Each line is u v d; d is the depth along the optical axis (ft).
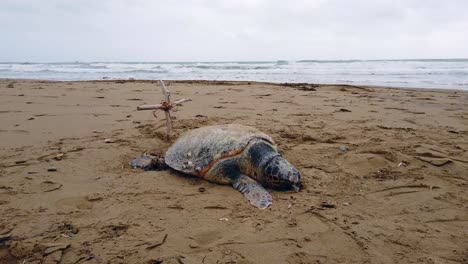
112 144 7.64
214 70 49.60
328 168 6.23
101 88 19.20
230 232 4.12
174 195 5.15
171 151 6.41
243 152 5.66
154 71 47.80
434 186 5.43
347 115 10.96
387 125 9.44
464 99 14.66
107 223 4.30
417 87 21.04
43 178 5.70
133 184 5.53
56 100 14.08
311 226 4.25
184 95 15.84
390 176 5.86
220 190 5.39
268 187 5.48
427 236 4.02
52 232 4.09
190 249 3.78
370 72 38.68
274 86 20.45
